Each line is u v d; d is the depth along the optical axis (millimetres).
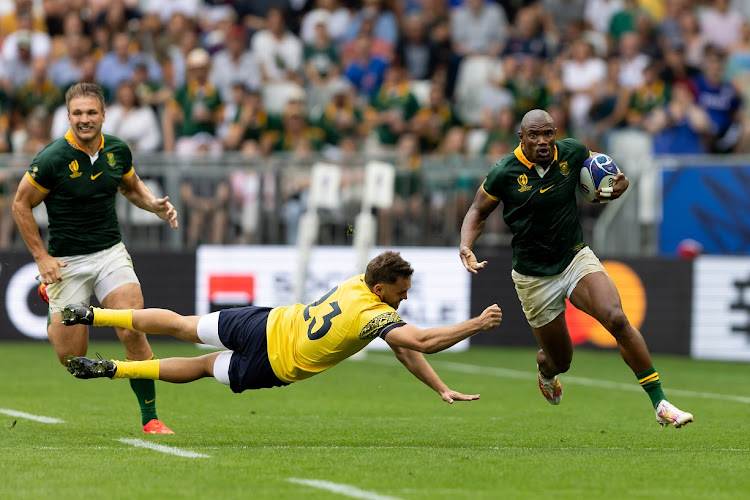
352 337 24484
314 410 33594
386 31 69938
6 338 55688
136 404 34156
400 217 54781
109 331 56219
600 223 54469
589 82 65438
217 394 37375
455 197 54656
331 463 23094
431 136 60969
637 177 54000
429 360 50094
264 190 55031
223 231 55312
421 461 23484
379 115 61156
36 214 54438
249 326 25312
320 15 72125
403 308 54844
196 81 60906
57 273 27141
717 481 21484
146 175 55188
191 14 71312
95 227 27875
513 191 27438
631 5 71250
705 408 35062
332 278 54344
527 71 63344
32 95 63938
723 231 53156
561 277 27859
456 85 67438
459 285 54656
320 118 61500
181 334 25891
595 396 38094
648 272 53125
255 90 64562
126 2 69438
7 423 29562
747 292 51875
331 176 49812
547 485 20844
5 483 20594
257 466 22594
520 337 54875
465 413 33312
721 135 64312
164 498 19312
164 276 55375
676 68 64625
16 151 61750
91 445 25703
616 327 26672
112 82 64250
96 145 27578
